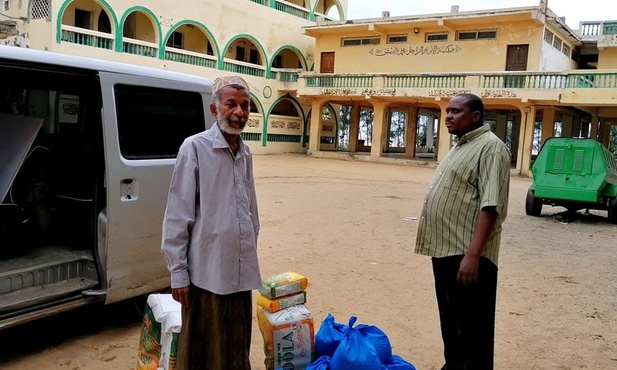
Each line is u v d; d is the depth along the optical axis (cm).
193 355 282
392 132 5950
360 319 488
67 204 452
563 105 2425
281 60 3553
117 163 406
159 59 2553
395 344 435
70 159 449
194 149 278
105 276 406
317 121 3142
